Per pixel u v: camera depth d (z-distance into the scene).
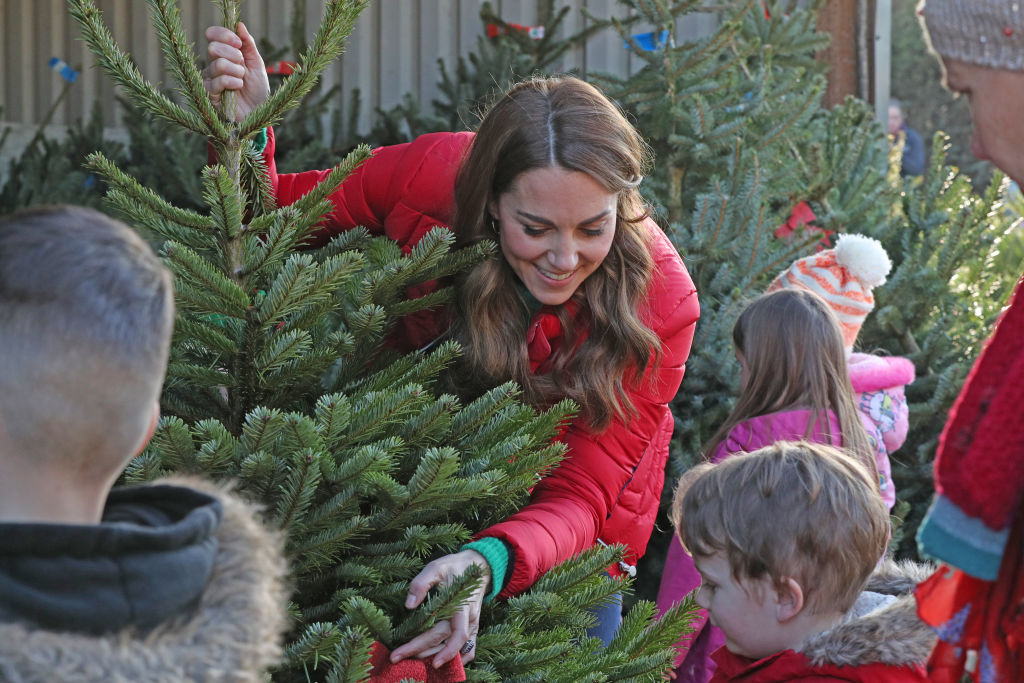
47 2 6.69
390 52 6.38
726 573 1.67
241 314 1.72
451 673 1.70
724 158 3.99
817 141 4.63
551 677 1.83
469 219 2.09
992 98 1.16
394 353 2.12
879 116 5.82
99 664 0.93
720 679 1.75
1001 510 1.15
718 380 3.59
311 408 2.00
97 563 0.95
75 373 0.98
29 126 6.51
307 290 1.71
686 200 4.15
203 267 1.66
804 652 1.51
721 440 2.84
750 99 4.21
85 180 5.30
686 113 3.96
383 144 5.84
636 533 2.45
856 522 1.61
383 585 1.78
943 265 4.12
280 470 1.67
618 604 2.42
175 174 5.25
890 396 3.25
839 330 2.78
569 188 1.90
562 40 5.84
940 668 1.36
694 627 2.24
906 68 17.39
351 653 1.44
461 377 2.18
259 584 1.09
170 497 1.12
